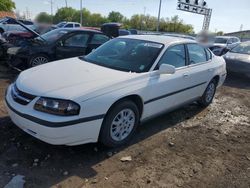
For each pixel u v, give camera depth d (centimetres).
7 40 839
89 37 791
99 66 404
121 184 299
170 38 482
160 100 419
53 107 298
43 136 303
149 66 403
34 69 391
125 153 362
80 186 289
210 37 1075
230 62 936
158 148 387
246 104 654
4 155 330
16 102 329
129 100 369
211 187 312
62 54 741
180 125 479
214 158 376
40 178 295
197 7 3005
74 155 343
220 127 491
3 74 703
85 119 310
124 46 457
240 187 317
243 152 403
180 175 328
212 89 592
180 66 463
